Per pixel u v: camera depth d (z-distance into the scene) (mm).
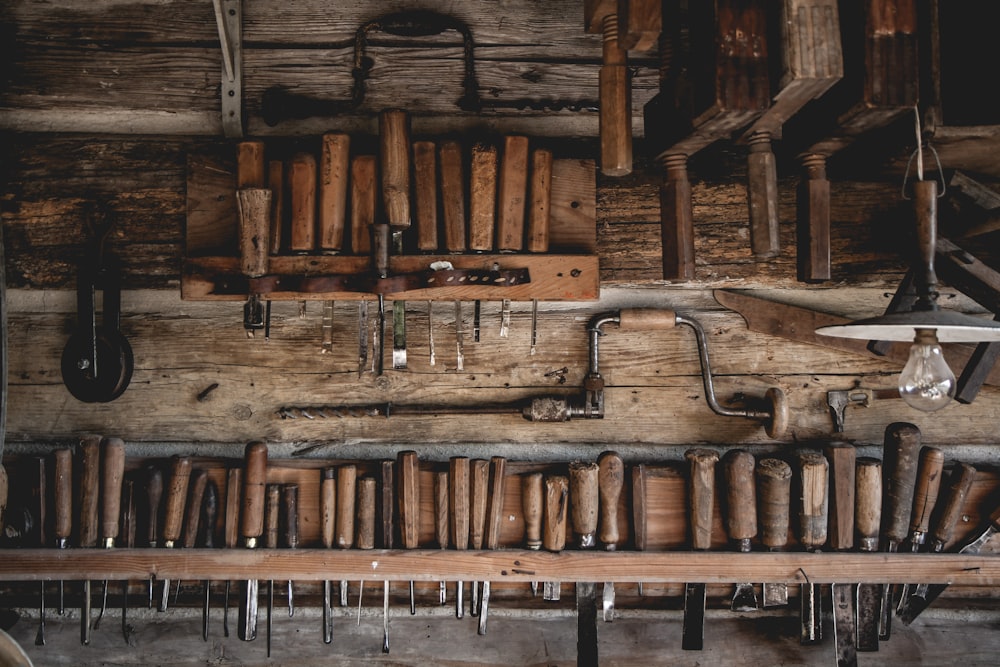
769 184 1971
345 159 2447
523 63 2684
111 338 2596
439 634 2695
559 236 2598
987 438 2730
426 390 2725
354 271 2443
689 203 2096
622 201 2699
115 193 2672
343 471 2510
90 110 2668
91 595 2672
